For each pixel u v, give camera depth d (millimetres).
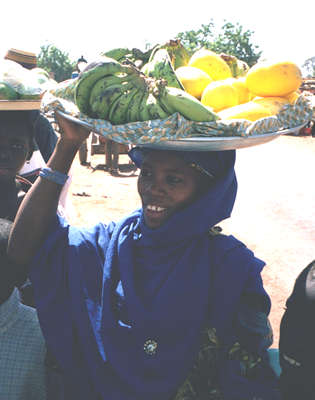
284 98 1541
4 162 2309
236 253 1612
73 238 1718
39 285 1712
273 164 13969
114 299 1628
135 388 1564
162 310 1540
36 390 1853
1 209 2359
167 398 1582
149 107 1316
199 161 1515
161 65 1392
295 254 6617
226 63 1765
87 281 1675
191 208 1553
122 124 1368
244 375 1585
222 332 1587
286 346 1376
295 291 1387
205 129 1305
